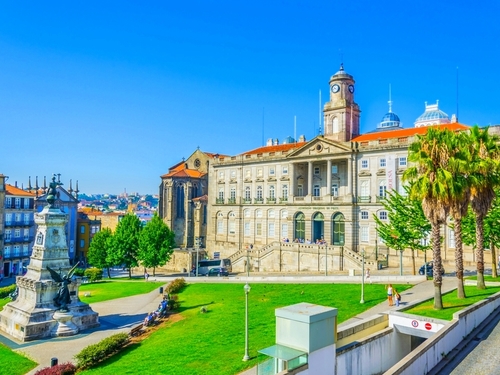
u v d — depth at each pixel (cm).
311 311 2253
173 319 4238
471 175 3562
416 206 5450
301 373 2095
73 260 11494
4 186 9331
